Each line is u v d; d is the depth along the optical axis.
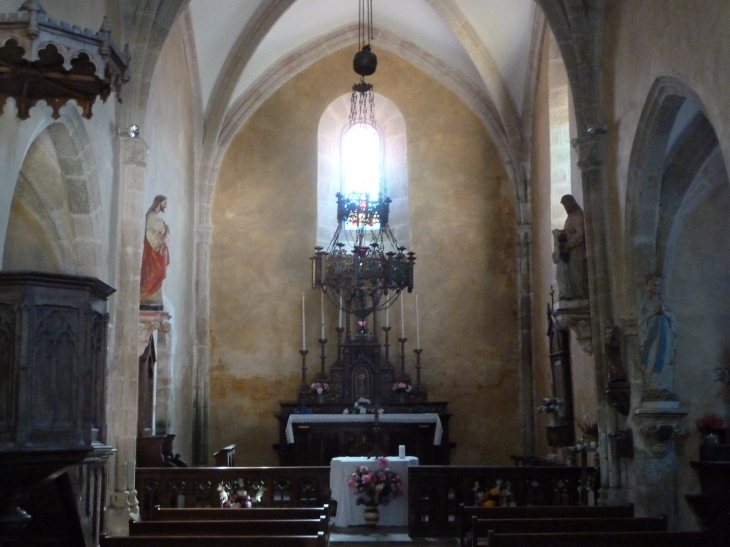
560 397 16.11
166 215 16.03
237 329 19.98
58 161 11.20
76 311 7.14
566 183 17.09
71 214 11.66
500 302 20.06
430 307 20.14
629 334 12.27
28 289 6.85
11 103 8.67
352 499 14.88
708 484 10.41
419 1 19.28
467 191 20.62
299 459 18.30
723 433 11.77
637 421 11.91
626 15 12.28
